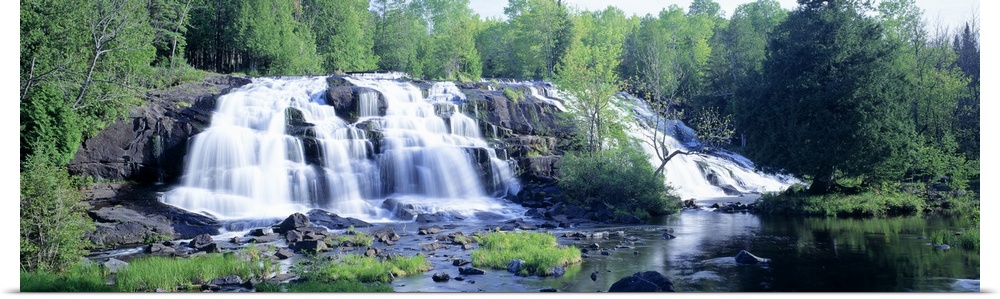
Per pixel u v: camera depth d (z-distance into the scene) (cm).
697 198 5166
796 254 2533
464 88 5897
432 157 4416
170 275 1983
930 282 2012
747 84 4700
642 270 2245
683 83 8238
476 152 4566
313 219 3372
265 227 3166
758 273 2178
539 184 4647
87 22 3441
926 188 4488
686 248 2712
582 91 4872
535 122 5619
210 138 4047
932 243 2738
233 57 7088
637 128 6519
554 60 9188
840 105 3966
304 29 7738
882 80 3916
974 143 4925
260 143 4103
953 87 4994
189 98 4512
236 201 3697
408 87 5522
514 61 9950
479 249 2541
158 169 3966
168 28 5925
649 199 4072
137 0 4141
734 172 6034
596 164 4203
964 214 3794
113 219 3067
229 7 6862
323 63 8100
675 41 9681
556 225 3503
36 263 2020
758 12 9044
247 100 4691
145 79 4203
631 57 9169
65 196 2111
